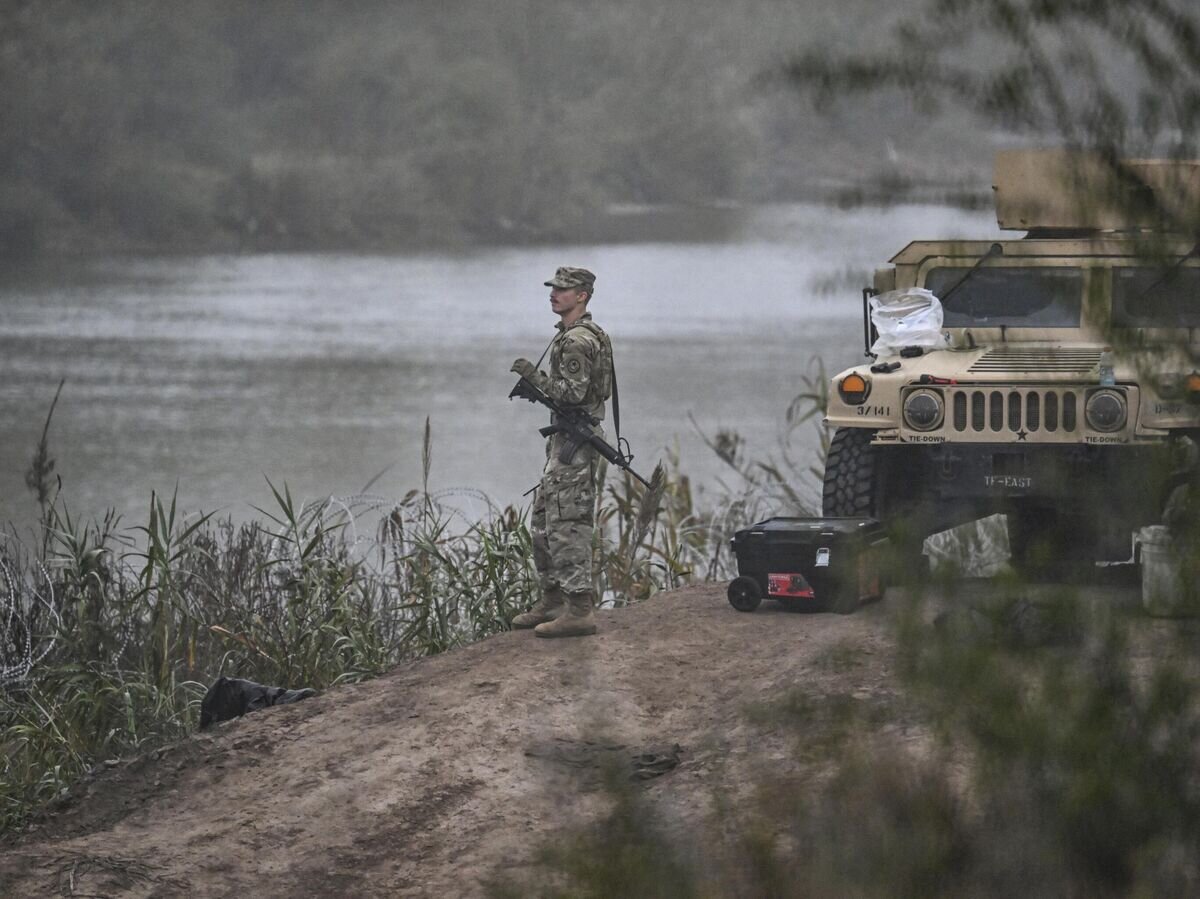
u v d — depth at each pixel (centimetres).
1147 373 927
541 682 2128
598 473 3064
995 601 930
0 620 2809
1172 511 920
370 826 1825
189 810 1947
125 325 11425
